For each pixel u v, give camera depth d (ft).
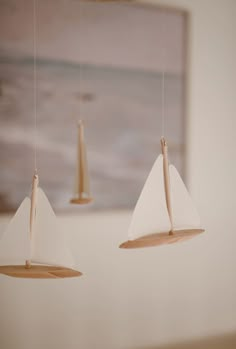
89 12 5.70
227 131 6.68
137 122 6.00
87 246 5.81
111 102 5.85
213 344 6.68
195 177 6.44
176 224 3.81
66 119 5.63
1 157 5.32
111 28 5.82
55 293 5.68
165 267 6.32
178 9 6.22
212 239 6.63
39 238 3.64
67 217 5.67
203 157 6.49
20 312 5.51
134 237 3.58
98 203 5.82
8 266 3.60
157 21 6.08
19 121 5.40
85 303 5.85
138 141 6.01
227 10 6.61
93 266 5.86
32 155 5.47
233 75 6.70
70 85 5.64
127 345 6.11
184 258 6.45
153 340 6.27
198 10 6.37
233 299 6.80
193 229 3.86
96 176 5.80
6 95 5.33
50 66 5.53
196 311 6.55
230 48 6.66
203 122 6.47
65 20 5.58
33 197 3.61
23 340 5.54
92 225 5.82
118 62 5.88
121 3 5.86
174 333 6.40
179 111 6.28
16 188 5.39
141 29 5.98
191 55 6.33
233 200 6.77
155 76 6.09
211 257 6.64
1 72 5.30
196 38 6.37
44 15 5.48
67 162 5.65
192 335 6.53
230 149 6.71
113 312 6.01
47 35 5.50
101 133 5.82
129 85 5.94
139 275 6.15
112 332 6.01
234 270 6.80
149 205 3.68
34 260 3.64
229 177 6.72
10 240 3.66
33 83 5.45
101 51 5.78
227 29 6.62
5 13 5.29
